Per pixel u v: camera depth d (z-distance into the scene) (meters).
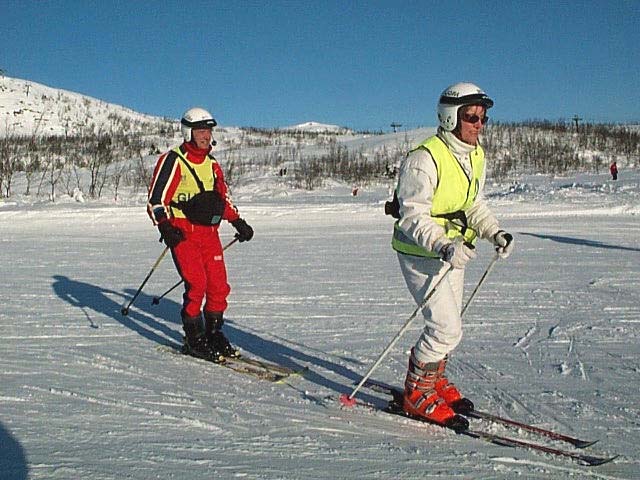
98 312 6.18
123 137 46.09
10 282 7.72
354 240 12.62
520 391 4.07
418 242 3.32
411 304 6.71
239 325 5.82
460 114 3.35
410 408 3.58
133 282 7.88
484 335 5.49
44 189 24.09
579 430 3.45
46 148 37.47
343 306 6.61
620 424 3.53
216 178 4.92
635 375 4.39
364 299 6.95
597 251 10.91
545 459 3.04
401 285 7.79
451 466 2.94
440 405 3.51
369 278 8.27
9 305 6.41
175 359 4.67
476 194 3.56
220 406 3.68
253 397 3.88
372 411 3.69
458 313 3.48
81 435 3.15
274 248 11.38
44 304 6.50
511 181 32.56
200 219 4.65
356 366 4.62
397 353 4.95
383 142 46.00
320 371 4.49
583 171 36.84
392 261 9.84
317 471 2.83
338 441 3.21
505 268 9.06
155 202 4.62
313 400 3.86
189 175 4.73
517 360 4.75
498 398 3.94
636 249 11.16
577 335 5.48
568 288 7.58
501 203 20.05
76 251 10.74
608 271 8.81
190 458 2.92
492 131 48.09
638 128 51.09
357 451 3.09
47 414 3.43
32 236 12.78
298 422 3.47
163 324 5.76
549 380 4.29
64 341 5.08
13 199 19.88
